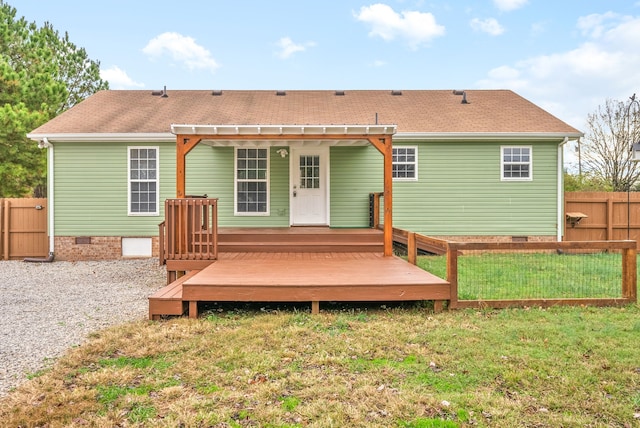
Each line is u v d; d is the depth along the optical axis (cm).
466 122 1137
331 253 827
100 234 1095
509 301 538
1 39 1588
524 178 1109
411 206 1107
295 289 517
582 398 291
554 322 468
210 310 545
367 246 836
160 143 1091
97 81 2030
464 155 1106
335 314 516
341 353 379
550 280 712
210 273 590
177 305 506
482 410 276
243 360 361
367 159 1108
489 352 374
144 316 528
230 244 833
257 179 1098
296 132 769
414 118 1166
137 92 1362
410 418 267
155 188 1098
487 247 536
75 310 563
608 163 2027
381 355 375
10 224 1121
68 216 1091
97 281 802
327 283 523
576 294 605
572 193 1138
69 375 337
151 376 332
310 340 414
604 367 341
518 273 781
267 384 315
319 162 1109
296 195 1105
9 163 1389
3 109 1282
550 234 1114
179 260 703
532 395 297
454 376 328
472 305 536
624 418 266
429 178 1105
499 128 1099
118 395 300
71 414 273
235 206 1096
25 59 1647
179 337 428
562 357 361
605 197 1132
